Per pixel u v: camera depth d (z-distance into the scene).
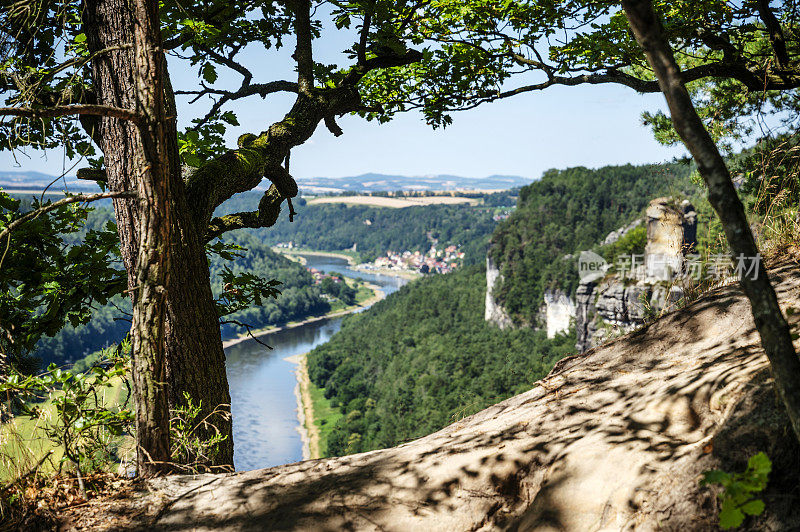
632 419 2.28
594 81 6.11
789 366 1.48
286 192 5.41
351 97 5.46
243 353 111.62
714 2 5.52
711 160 1.55
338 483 2.43
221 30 5.50
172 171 3.56
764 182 4.57
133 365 2.71
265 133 5.07
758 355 2.37
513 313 100.56
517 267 102.38
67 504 2.49
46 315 4.32
